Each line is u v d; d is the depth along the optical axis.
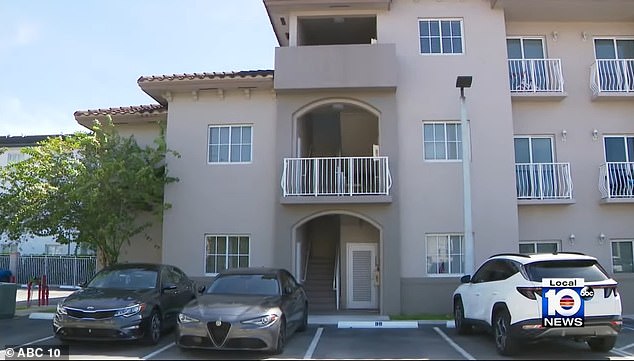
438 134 16.45
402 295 15.70
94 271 26.69
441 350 10.52
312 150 19.81
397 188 15.87
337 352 10.38
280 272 12.16
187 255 16.70
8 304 15.02
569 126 17.12
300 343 11.35
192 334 9.78
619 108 17.25
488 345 11.01
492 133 16.31
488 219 15.95
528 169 16.69
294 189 16.00
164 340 11.49
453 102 16.45
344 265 17.50
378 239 17.48
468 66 16.62
